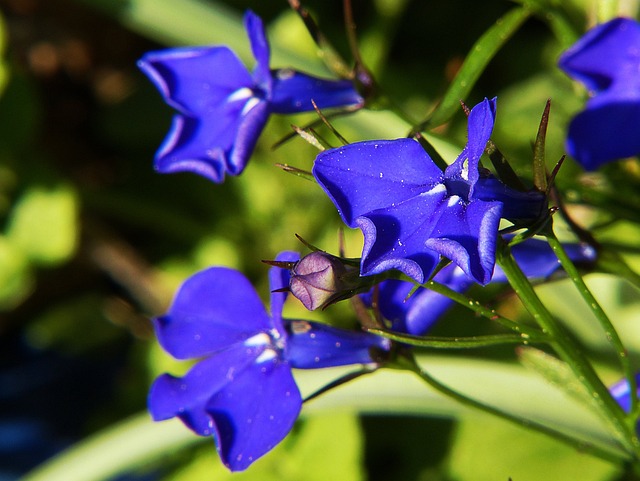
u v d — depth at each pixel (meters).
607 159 0.14
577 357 0.12
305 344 0.13
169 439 0.17
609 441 0.16
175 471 0.19
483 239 0.11
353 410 0.16
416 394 0.16
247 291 0.13
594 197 0.14
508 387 0.16
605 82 0.14
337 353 0.13
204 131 0.14
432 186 0.11
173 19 0.18
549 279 0.13
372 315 0.13
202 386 0.13
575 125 0.14
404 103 0.20
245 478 0.18
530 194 0.11
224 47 0.14
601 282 0.18
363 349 0.13
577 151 0.14
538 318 0.12
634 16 0.16
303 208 0.20
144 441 0.17
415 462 0.18
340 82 0.14
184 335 0.13
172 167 0.13
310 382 0.17
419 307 0.13
